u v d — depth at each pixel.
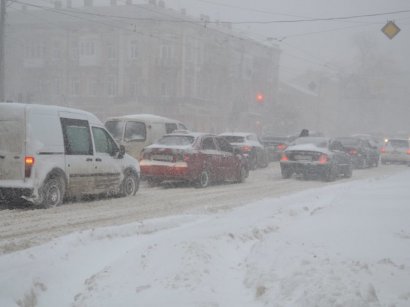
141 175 14.73
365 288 4.52
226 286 5.14
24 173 9.59
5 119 9.73
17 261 5.84
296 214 10.00
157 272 5.36
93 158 11.22
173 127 18.59
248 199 12.74
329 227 7.76
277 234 7.36
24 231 7.87
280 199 12.45
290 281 4.85
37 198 9.72
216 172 15.70
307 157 18.53
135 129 17.06
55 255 6.23
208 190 14.55
